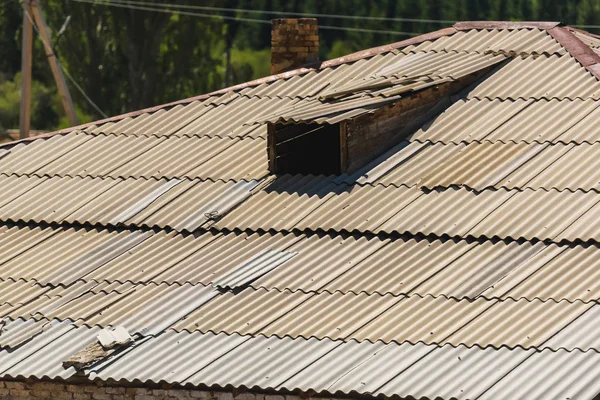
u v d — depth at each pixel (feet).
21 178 142.51
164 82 350.84
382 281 115.55
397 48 151.53
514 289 110.93
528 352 103.45
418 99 136.15
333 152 136.87
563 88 135.74
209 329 114.21
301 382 105.40
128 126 148.15
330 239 122.62
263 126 142.31
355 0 364.17
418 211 122.83
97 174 140.26
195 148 141.18
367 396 103.19
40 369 114.01
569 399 97.91
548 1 325.21
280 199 129.49
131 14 344.90
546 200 120.16
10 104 402.52
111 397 112.98
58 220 134.00
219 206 130.52
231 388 107.55
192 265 123.34
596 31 318.04
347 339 109.40
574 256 113.09
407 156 131.03
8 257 130.31
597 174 121.80
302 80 149.59
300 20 155.84
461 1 341.41
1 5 398.21
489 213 120.37
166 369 110.42
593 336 103.45
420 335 107.86
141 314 117.91
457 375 102.68
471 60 143.54
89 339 116.67
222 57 387.14
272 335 111.86
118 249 128.36
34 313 121.29
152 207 132.67
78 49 352.49
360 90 137.28
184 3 347.15
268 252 122.62
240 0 389.80
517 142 128.98
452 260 116.16
